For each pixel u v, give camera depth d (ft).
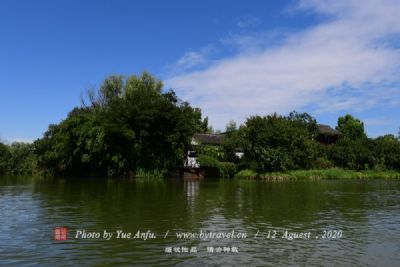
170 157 197.98
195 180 179.32
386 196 105.19
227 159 215.92
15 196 100.07
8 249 44.42
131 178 192.13
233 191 117.08
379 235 53.31
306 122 277.64
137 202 87.30
